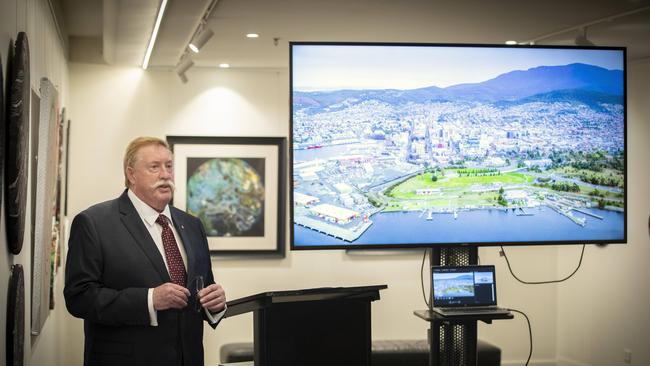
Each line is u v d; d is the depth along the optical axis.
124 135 7.04
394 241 4.17
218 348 7.12
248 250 7.22
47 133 4.17
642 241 6.40
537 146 4.29
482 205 4.23
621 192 4.36
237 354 6.53
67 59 6.68
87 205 6.95
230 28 5.54
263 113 7.26
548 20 5.29
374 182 4.17
